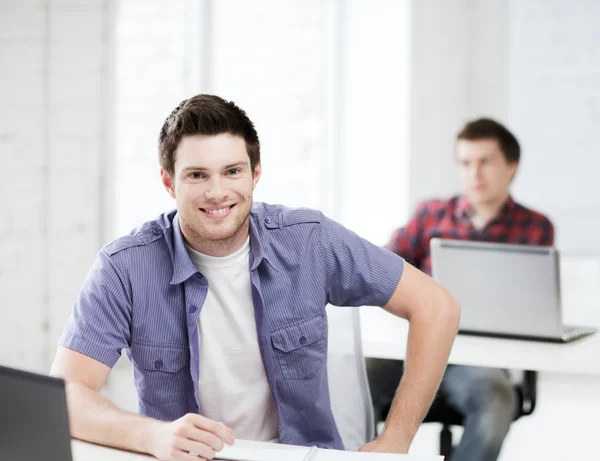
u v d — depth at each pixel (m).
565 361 2.35
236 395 1.87
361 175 4.82
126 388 4.15
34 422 1.26
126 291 1.83
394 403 1.89
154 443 1.52
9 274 3.76
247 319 1.87
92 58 3.92
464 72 4.71
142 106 4.64
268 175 4.94
